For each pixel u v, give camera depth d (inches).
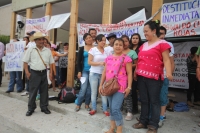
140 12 159.5
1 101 183.5
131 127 108.3
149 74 96.3
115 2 236.7
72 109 143.3
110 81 94.0
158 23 107.9
